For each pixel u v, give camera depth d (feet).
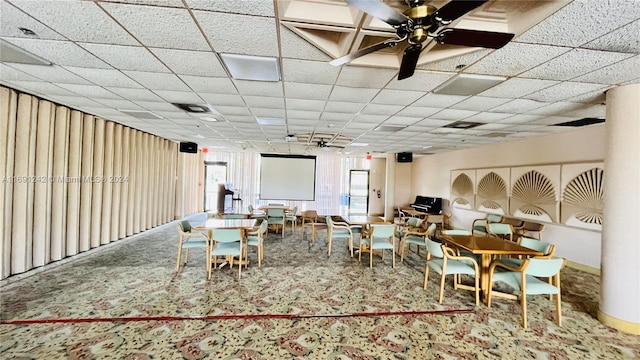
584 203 14.94
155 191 23.90
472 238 12.63
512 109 12.19
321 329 8.73
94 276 12.74
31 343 7.65
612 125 9.18
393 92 10.49
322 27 6.41
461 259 10.96
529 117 13.46
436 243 11.13
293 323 9.04
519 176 19.12
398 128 17.02
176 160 27.81
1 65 8.84
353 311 9.96
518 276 10.12
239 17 5.93
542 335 8.62
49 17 6.02
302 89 10.44
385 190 35.60
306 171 33.09
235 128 18.49
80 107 14.42
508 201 20.03
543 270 9.03
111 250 17.19
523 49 6.90
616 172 9.00
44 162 13.42
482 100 11.11
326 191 35.86
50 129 13.66
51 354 7.22
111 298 10.50
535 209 17.80
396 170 35.27
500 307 10.47
